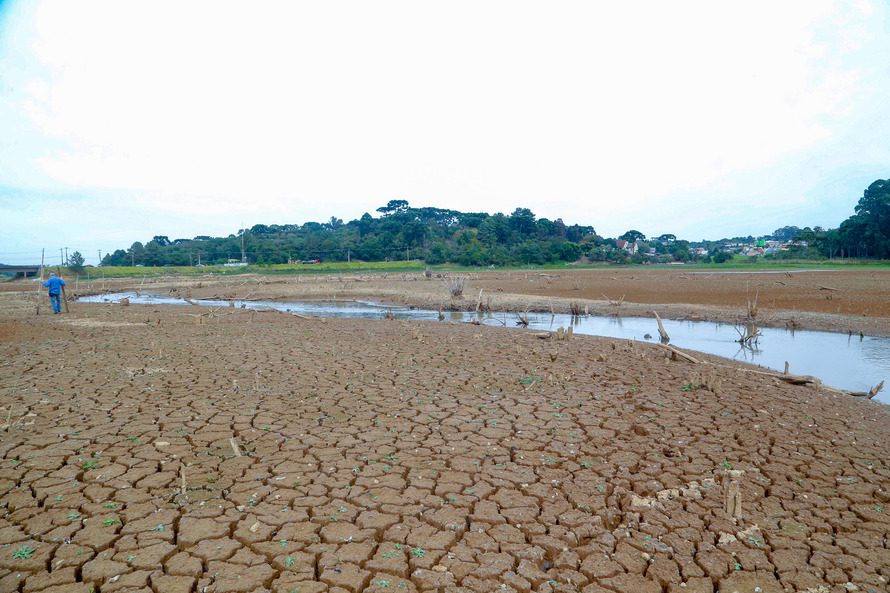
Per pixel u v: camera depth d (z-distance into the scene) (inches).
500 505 199.3
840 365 515.8
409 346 540.7
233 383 367.6
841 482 223.3
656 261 3710.6
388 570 158.4
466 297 1210.6
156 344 530.6
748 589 153.2
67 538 171.3
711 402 337.4
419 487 212.1
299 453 244.4
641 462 239.8
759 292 1168.8
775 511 197.5
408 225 3971.5
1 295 1370.6
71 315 856.3
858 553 171.8
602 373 418.3
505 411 312.5
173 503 195.3
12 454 236.7
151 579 151.3
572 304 954.1
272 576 154.9
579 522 187.6
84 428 272.2
